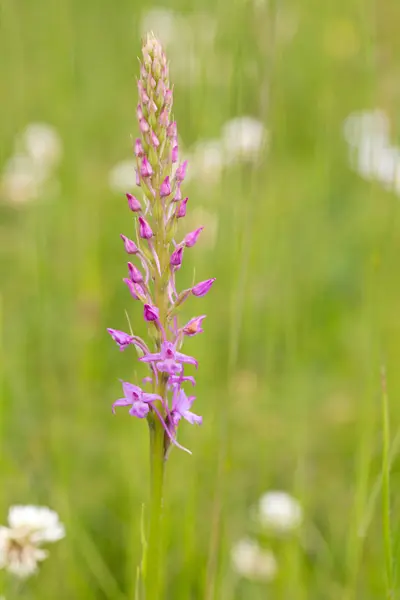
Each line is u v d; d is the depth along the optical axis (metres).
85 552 0.72
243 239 0.75
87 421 0.82
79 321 0.96
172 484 0.76
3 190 1.05
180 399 0.57
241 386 0.80
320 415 0.85
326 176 0.99
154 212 0.56
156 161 0.56
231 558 0.74
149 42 0.55
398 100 0.80
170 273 0.56
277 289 0.92
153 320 0.56
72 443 0.80
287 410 0.81
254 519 0.75
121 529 0.76
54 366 0.91
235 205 0.80
